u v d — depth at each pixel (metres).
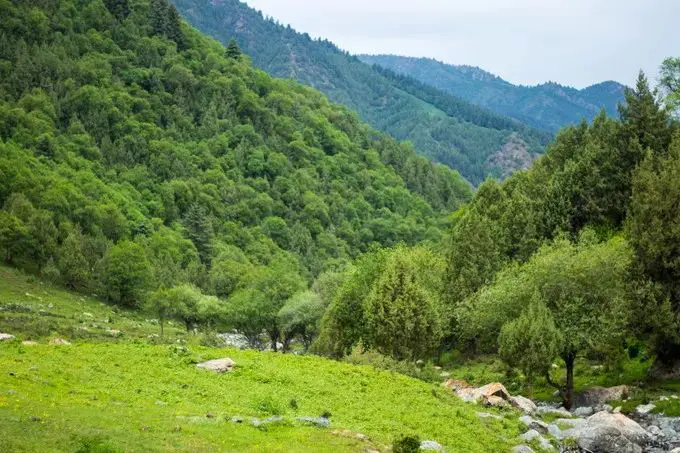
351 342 83.31
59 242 180.00
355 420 38.56
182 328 149.88
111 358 45.56
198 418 32.75
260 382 44.59
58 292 154.88
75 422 28.92
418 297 70.88
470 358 88.38
